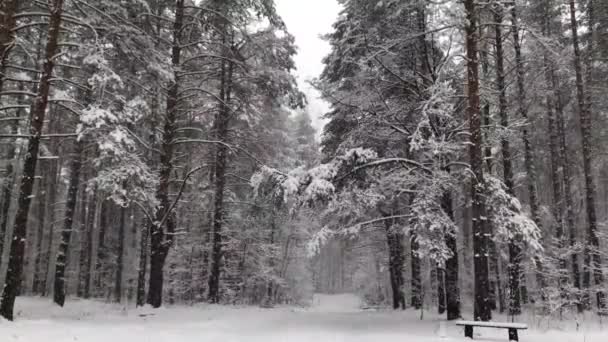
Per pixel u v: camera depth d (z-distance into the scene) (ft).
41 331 28.45
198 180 79.30
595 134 71.00
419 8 40.65
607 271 47.21
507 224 35.45
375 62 46.44
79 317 40.75
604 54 59.11
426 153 41.04
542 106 62.85
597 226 51.44
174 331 34.94
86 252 80.84
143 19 47.91
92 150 68.80
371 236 72.38
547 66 49.52
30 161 33.73
